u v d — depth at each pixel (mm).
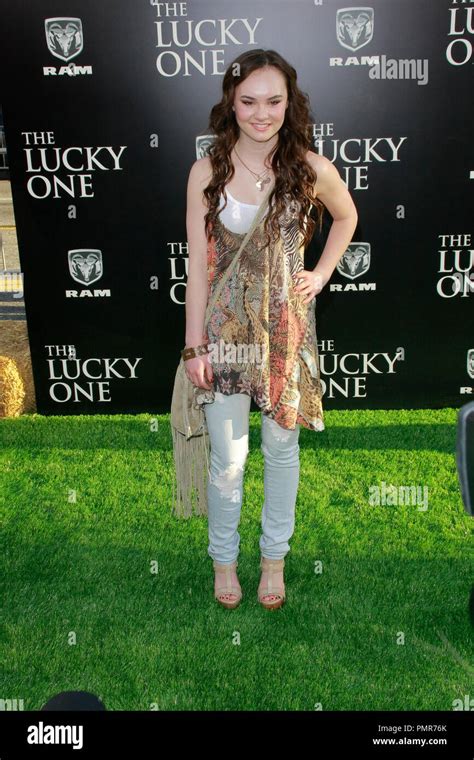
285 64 1781
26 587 2430
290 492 2193
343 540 2662
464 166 3465
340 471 3160
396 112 3381
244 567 2527
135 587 2432
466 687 1991
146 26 3252
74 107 3377
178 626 2244
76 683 2025
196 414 2137
